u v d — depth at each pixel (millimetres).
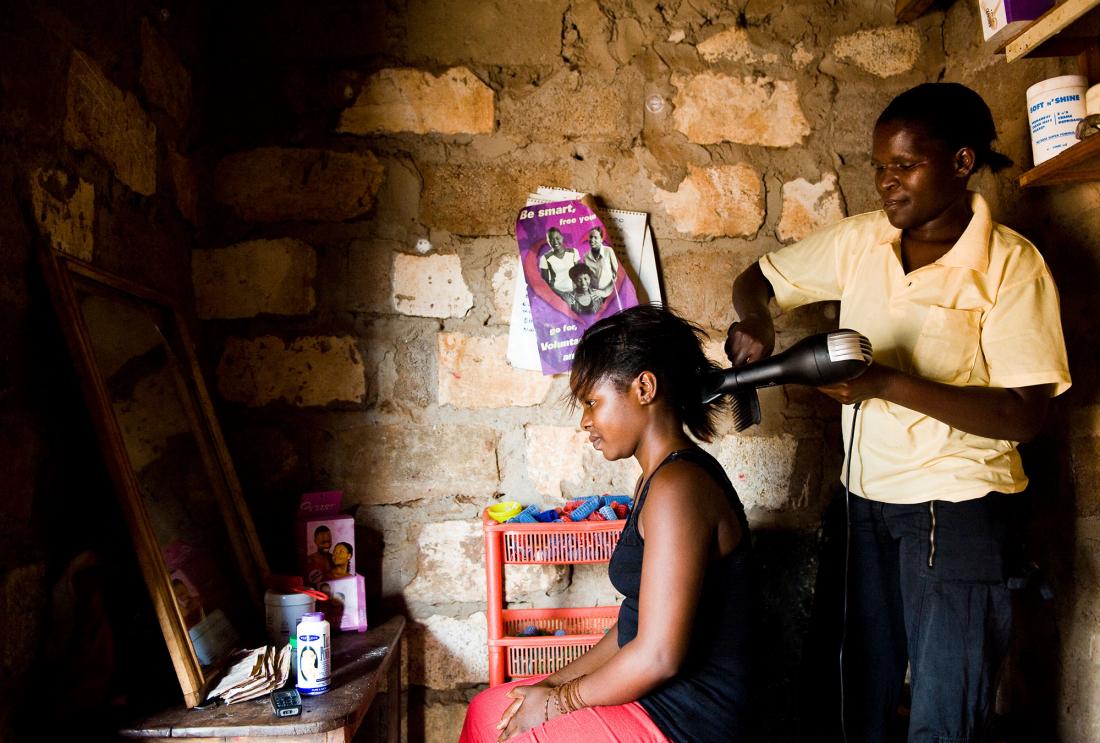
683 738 1121
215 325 2076
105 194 1605
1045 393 1442
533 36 2170
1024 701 1908
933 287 1536
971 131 1473
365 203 2109
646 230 2162
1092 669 1704
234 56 2127
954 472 1498
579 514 1915
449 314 2113
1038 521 1866
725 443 2150
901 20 2223
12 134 1282
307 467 2066
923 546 1512
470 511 2094
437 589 2080
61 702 1272
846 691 1649
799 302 1864
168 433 1640
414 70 2141
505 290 2127
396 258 2107
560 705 1186
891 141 1490
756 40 2211
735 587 1180
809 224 2195
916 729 1501
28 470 1295
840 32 2221
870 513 1631
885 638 1625
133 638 1410
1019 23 1646
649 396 1245
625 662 1118
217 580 1654
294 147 2109
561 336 2104
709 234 2182
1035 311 1458
